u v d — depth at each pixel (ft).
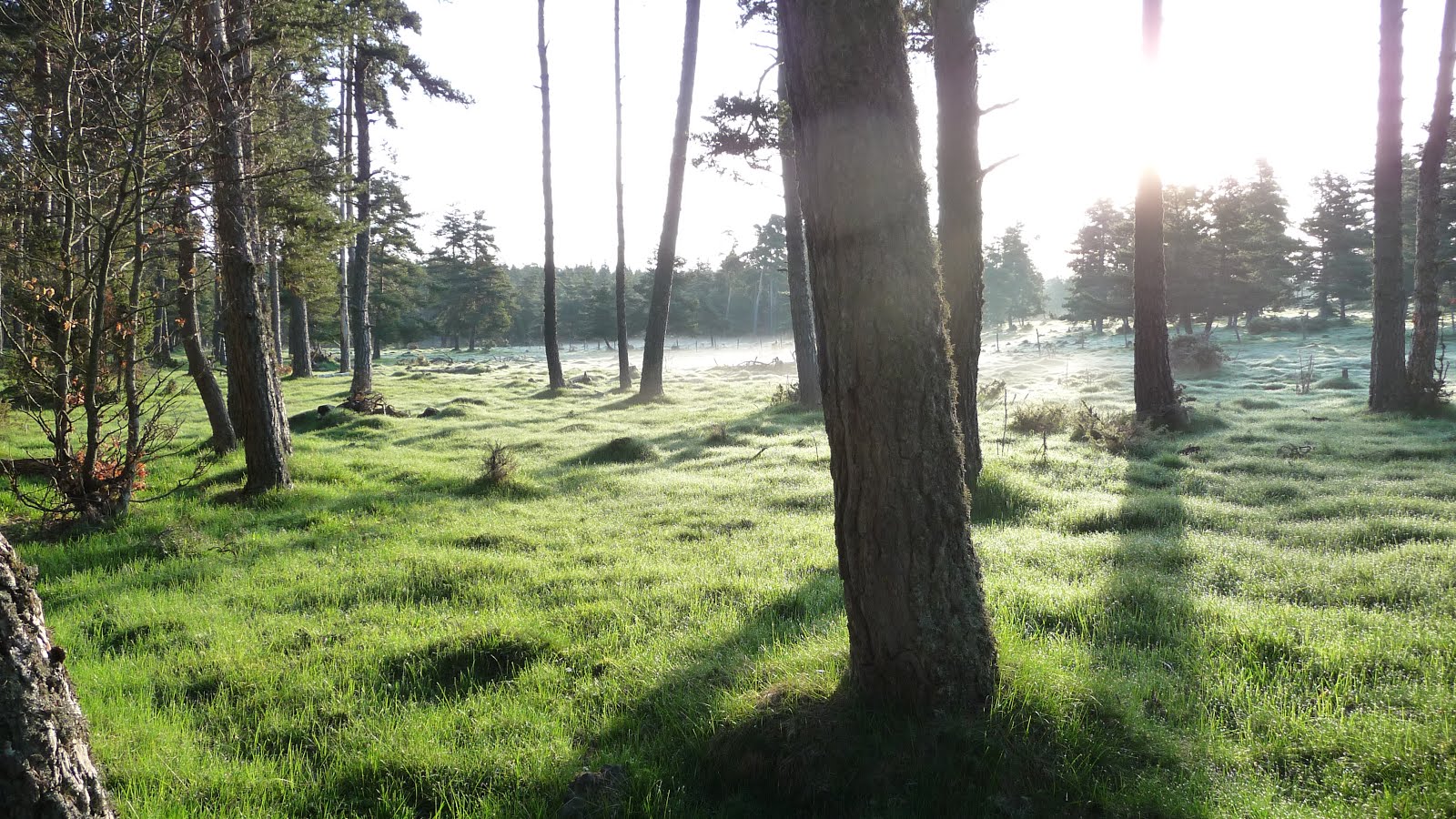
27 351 31.24
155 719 14.87
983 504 29.55
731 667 15.60
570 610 20.21
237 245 35.81
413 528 30.42
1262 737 12.42
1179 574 20.85
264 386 36.47
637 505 33.58
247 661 17.63
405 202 140.26
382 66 85.05
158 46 30.27
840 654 14.47
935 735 11.54
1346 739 11.93
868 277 11.55
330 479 40.14
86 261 31.83
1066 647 15.46
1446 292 161.79
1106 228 208.13
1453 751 11.21
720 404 80.69
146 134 31.19
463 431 62.49
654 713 14.46
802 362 70.85
